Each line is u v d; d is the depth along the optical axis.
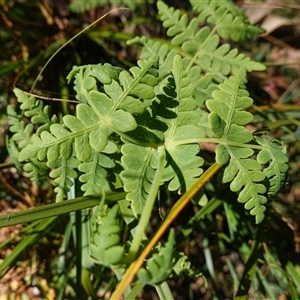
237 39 0.38
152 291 0.45
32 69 0.48
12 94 0.47
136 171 0.27
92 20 0.53
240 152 0.28
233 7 0.39
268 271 0.43
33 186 0.44
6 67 0.44
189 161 0.28
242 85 0.29
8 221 0.28
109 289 0.40
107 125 0.27
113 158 0.31
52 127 0.27
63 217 0.43
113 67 0.29
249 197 0.28
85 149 0.27
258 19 0.56
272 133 0.46
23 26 0.49
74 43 0.50
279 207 0.48
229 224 0.40
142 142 0.28
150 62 0.27
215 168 0.28
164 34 0.55
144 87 0.27
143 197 0.27
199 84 0.35
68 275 0.42
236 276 0.42
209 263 0.42
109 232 0.23
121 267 0.25
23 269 0.42
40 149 0.27
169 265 0.23
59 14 0.53
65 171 0.31
